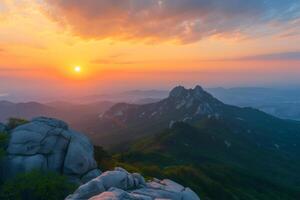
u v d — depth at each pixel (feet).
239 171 520.42
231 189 390.63
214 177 439.22
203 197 293.23
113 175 101.81
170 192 107.14
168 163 508.12
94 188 89.35
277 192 460.14
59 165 151.33
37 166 145.38
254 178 504.43
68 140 159.94
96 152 224.53
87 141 170.40
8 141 154.81
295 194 479.82
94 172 155.94
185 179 332.39
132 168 231.09
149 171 316.40
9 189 126.72
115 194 77.77
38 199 126.31
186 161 583.17
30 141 152.87
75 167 151.12
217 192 332.39
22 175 132.87
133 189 104.53
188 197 110.42
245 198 365.20
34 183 128.67
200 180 345.92
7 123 179.73
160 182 129.59
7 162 145.89
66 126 171.63
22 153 149.28
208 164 583.17
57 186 131.54
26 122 181.27
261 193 428.15
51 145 154.81
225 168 525.34
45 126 162.30
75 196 87.25
